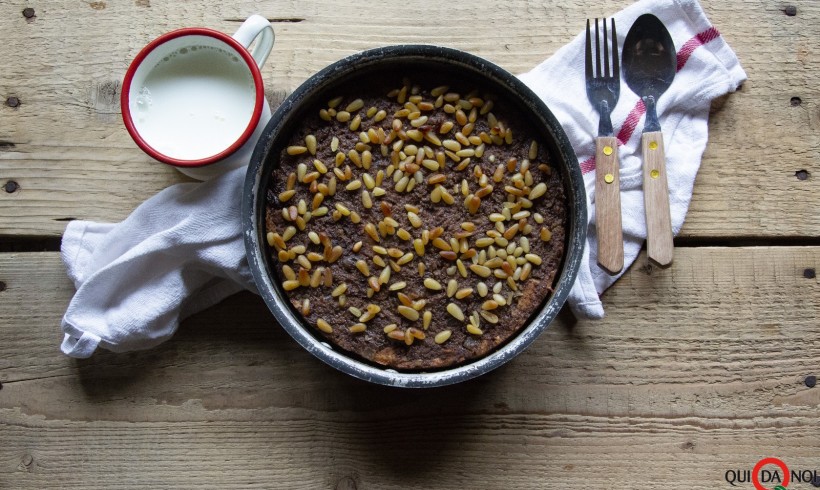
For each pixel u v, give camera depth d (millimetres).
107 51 714
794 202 707
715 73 698
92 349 669
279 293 645
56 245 711
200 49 652
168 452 697
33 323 701
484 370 615
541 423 698
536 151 646
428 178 642
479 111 651
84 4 717
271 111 703
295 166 645
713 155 710
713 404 697
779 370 698
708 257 705
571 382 699
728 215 707
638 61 697
